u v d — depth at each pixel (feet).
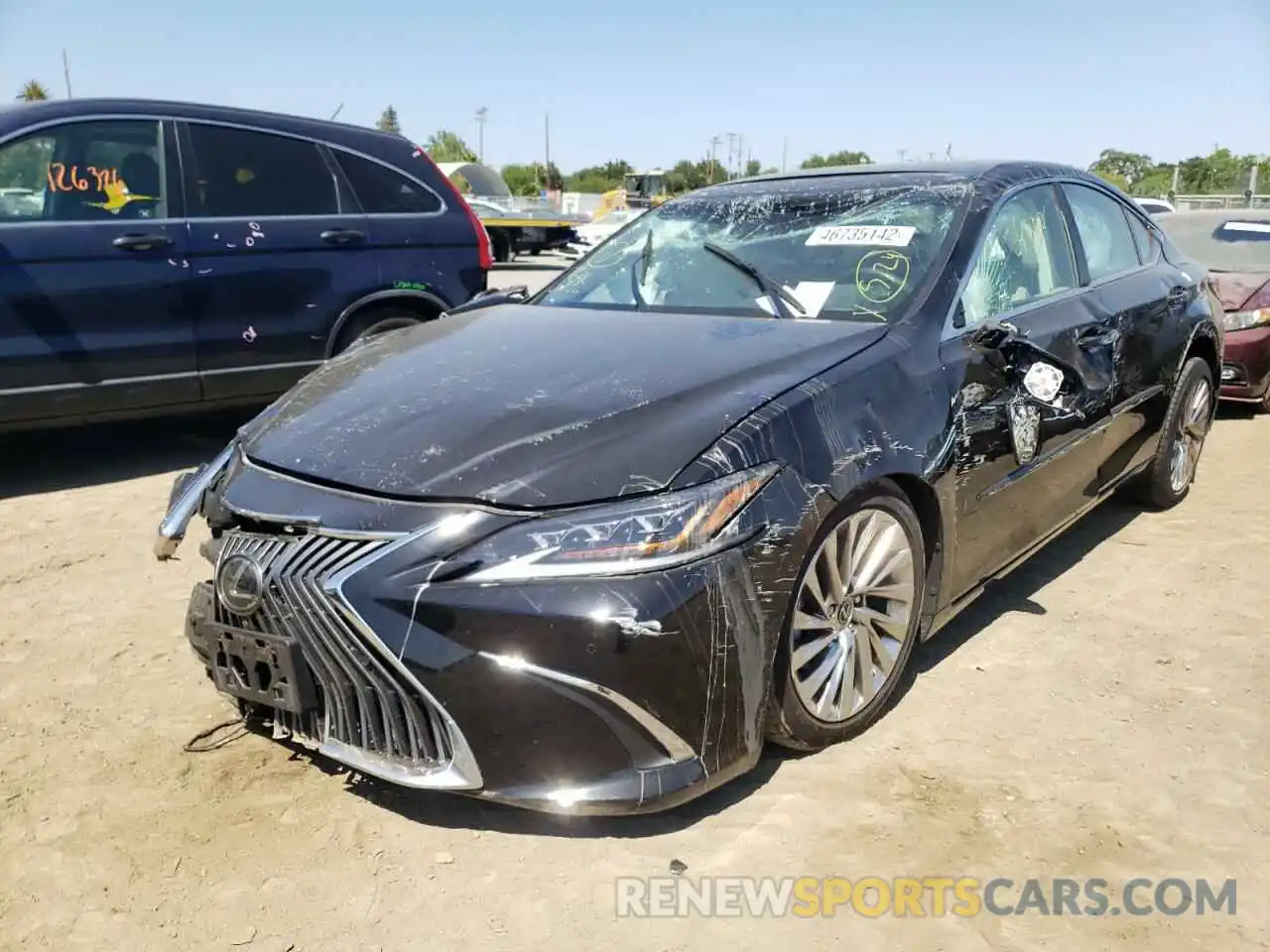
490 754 7.84
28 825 8.79
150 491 17.98
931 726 10.22
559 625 7.64
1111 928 7.59
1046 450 12.13
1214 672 11.36
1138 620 12.71
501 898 7.93
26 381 16.89
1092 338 13.19
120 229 17.58
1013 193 12.85
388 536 8.03
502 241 69.82
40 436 21.68
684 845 8.49
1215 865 8.26
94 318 17.39
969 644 12.07
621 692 7.73
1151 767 9.56
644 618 7.67
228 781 9.42
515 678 7.70
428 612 7.77
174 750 9.95
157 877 8.17
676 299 12.21
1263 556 14.79
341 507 8.34
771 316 11.30
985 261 11.81
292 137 19.88
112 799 9.14
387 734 8.17
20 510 16.94
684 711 7.95
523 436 8.54
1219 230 26.63
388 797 9.17
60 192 17.21
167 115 18.45
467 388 9.60
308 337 19.88
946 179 12.76
